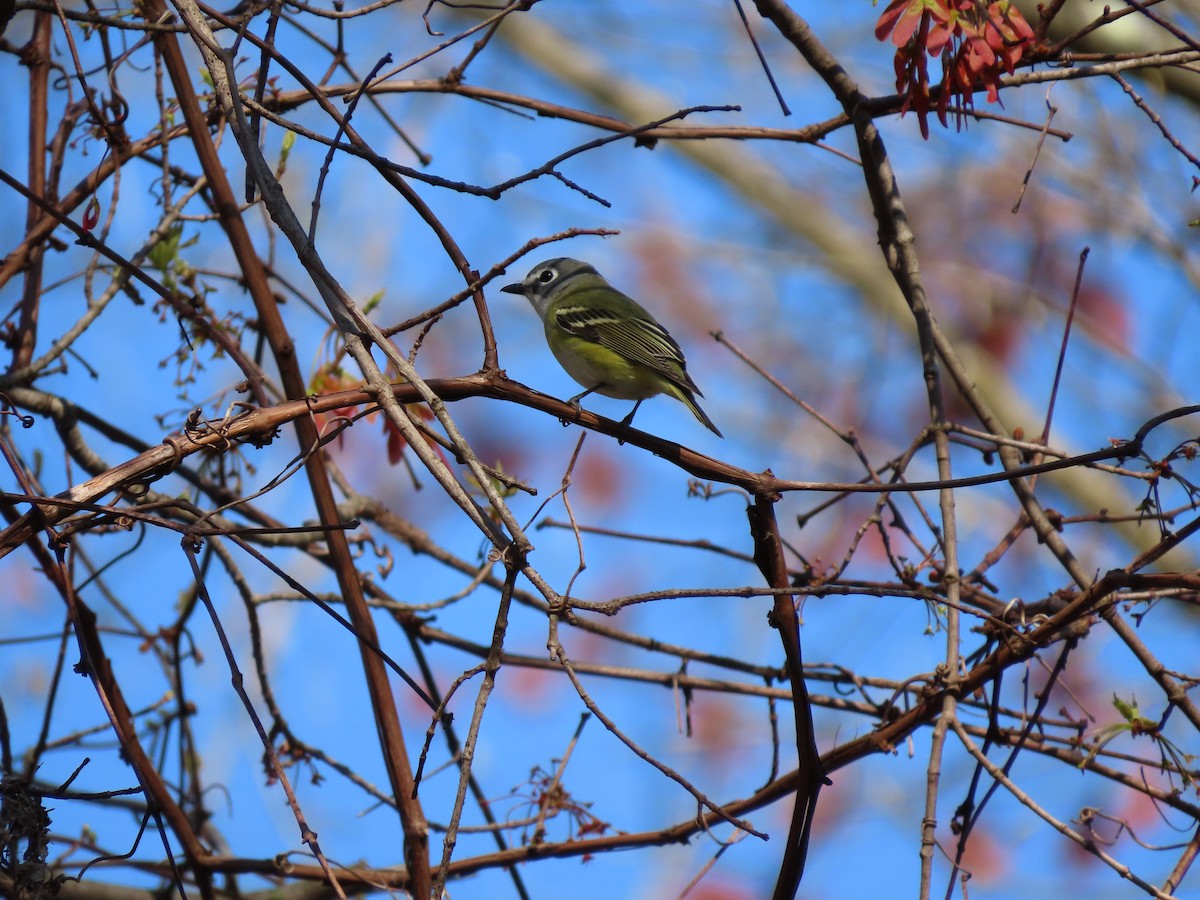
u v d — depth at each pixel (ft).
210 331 30.66
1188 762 29.86
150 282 26.63
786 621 26.09
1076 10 55.16
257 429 23.65
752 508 26.43
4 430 35.22
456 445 22.90
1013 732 30.89
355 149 26.50
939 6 28.27
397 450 38.73
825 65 36.73
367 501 40.42
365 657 31.65
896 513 34.22
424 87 37.55
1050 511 32.42
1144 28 55.11
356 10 28.81
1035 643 27.58
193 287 35.88
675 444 26.07
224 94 27.96
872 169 36.68
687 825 32.42
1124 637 29.66
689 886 31.04
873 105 36.50
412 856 30.17
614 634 37.06
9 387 34.99
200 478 37.81
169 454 23.30
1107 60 32.45
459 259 26.03
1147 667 29.40
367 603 35.73
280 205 25.45
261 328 35.55
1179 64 31.89
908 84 30.09
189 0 27.14
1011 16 29.50
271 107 36.83
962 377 33.99
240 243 34.22
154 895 36.63
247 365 30.42
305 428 32.86
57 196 36.24
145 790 22.62
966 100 29.22
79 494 22.58
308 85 27.20
